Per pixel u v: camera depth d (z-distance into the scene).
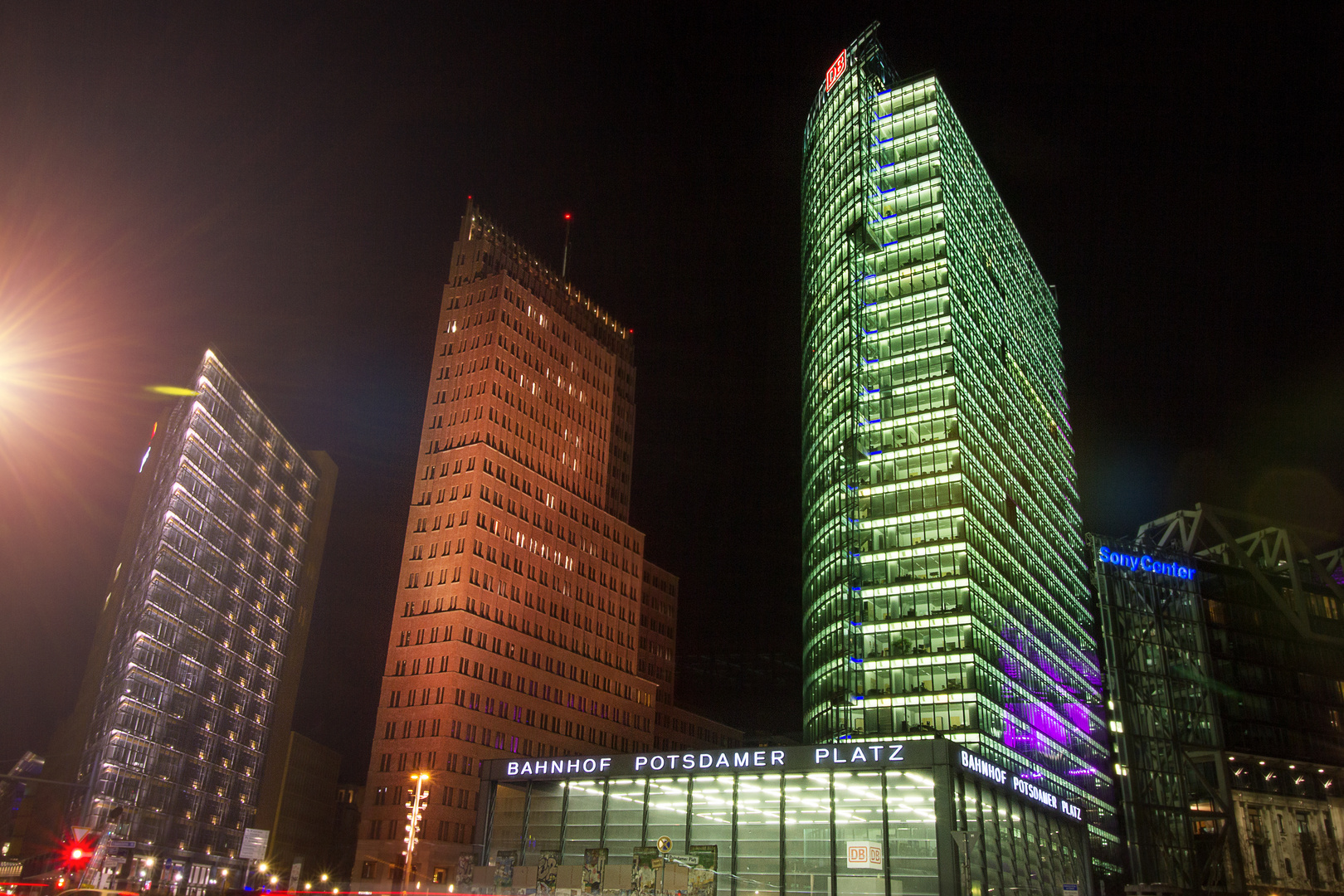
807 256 177.62
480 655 149.25
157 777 128.88
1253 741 144.88
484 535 155.75
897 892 72.38
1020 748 131.88
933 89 163.25
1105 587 152.50
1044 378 196.75
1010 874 82.25
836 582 139.88
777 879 76.62
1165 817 137.25
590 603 179.38
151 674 127.25
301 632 180.00
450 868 134.38
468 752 142.50
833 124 174.25
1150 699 145.25
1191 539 167.75
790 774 80.00
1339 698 155.62
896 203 158.00
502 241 185.88
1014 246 194.00
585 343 194.00
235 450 152.00
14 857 123.50
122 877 118.44
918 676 125.94
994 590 137.25
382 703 146.38
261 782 162.00
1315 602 163.38
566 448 181.38
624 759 86.50
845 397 149.50
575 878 80.50
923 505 135.88
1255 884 134.62
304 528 181.62
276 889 158.75
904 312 149.25
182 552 135.00
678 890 76.88
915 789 75.38
